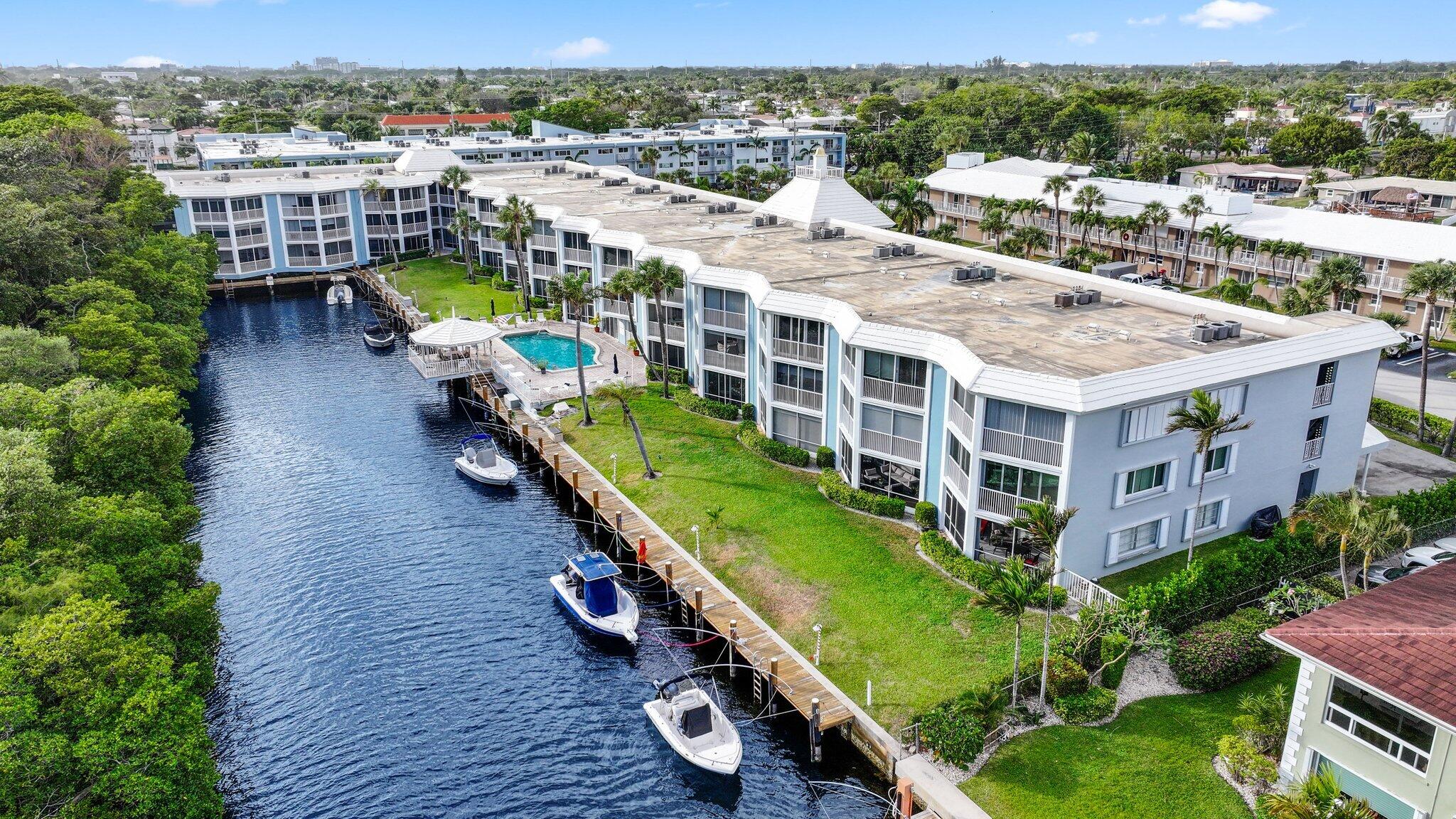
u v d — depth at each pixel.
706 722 35.78
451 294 100.69
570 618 44.50
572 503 54.97
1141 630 35.84
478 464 58.75
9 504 32.41
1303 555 41.22
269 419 69.31
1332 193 125.44
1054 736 32.59
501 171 128.00
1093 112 191.12
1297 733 28.84
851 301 53.78
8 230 61.09
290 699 38.66
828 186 81.88
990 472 41.25
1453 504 45.78
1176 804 29.44
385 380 78.44
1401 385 68.19
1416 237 83.25
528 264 94.94
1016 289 57.44
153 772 26.62
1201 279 99.69
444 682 39.81
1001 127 199.75
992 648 37.38
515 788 34.09
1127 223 100.75
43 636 26.55
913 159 187.00
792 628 39.81
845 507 49.53
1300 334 45.78
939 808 29.89
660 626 43.81
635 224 81.94
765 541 46.66
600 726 37.31
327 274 113.62
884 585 42.12
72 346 56.34
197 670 30.70
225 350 86.88
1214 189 105.19
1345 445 48.06
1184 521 43.28
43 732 26.14
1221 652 35.00
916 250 69.94
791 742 36.22
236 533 52.03
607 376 72.19
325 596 45.97
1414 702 25.06
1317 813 23.36
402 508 55.31
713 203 93.00
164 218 99.44
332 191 111.88
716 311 61.88
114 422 40.25
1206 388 40.06
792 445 57.06
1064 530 39.50
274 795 33.62
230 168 133.50
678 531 48.59
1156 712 33.66
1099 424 38.62
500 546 51.12
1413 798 25.98
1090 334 47.16
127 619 32.03
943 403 44.56
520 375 70.06
